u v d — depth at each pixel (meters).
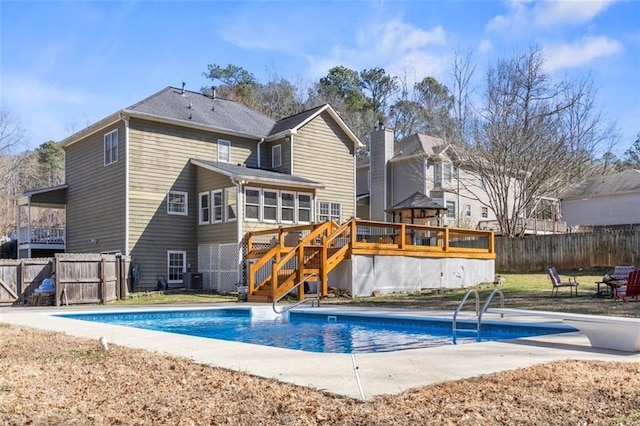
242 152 26.69
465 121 32.12
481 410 4.48
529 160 29.33
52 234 29.02
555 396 4.93
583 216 43.78
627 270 16.45
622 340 7.66
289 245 21.41
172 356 7.25
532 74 29.75
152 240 23.31
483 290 20.22
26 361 6.95
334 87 60.38
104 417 4.50
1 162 50.69
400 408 4.58
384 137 37.50
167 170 24.00
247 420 4.37
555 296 16.83
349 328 13.00
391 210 23.44
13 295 18.22
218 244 23.34
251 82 61.53
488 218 39.03
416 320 12.55
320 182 27.55
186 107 25.88
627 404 4.66
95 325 11.43
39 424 4.32
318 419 4.34
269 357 7.18
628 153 57.94
